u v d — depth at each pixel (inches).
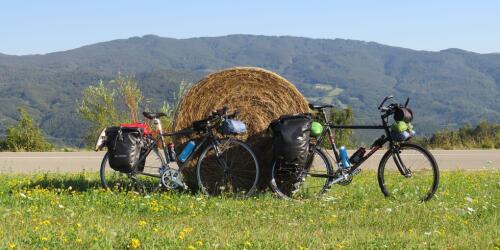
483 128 1082.7
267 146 429.1
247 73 429.4
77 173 532.7
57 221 322.3
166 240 273.6
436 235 304.2
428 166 422.9
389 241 287.1
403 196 418.9
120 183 439.2
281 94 430.0
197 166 423.8
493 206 383.6
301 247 269.1
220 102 429.1
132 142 413.7
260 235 299.3
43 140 880.3
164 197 399.2
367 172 572.1
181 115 429.4
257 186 431.8
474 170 626.2
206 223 330.6
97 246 260.7
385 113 425.7
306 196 422.9
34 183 456.4
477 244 286.5
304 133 406.9
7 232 289.0
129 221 332.2
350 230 317.4
